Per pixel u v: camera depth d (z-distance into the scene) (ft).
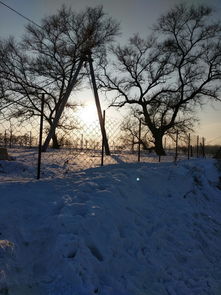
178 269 11.71
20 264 8.98
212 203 22.36
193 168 25.98
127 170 20.35
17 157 36.70
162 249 12.68
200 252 13.61
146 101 74.69
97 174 19.36
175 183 21.95
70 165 30.30
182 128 73.00
